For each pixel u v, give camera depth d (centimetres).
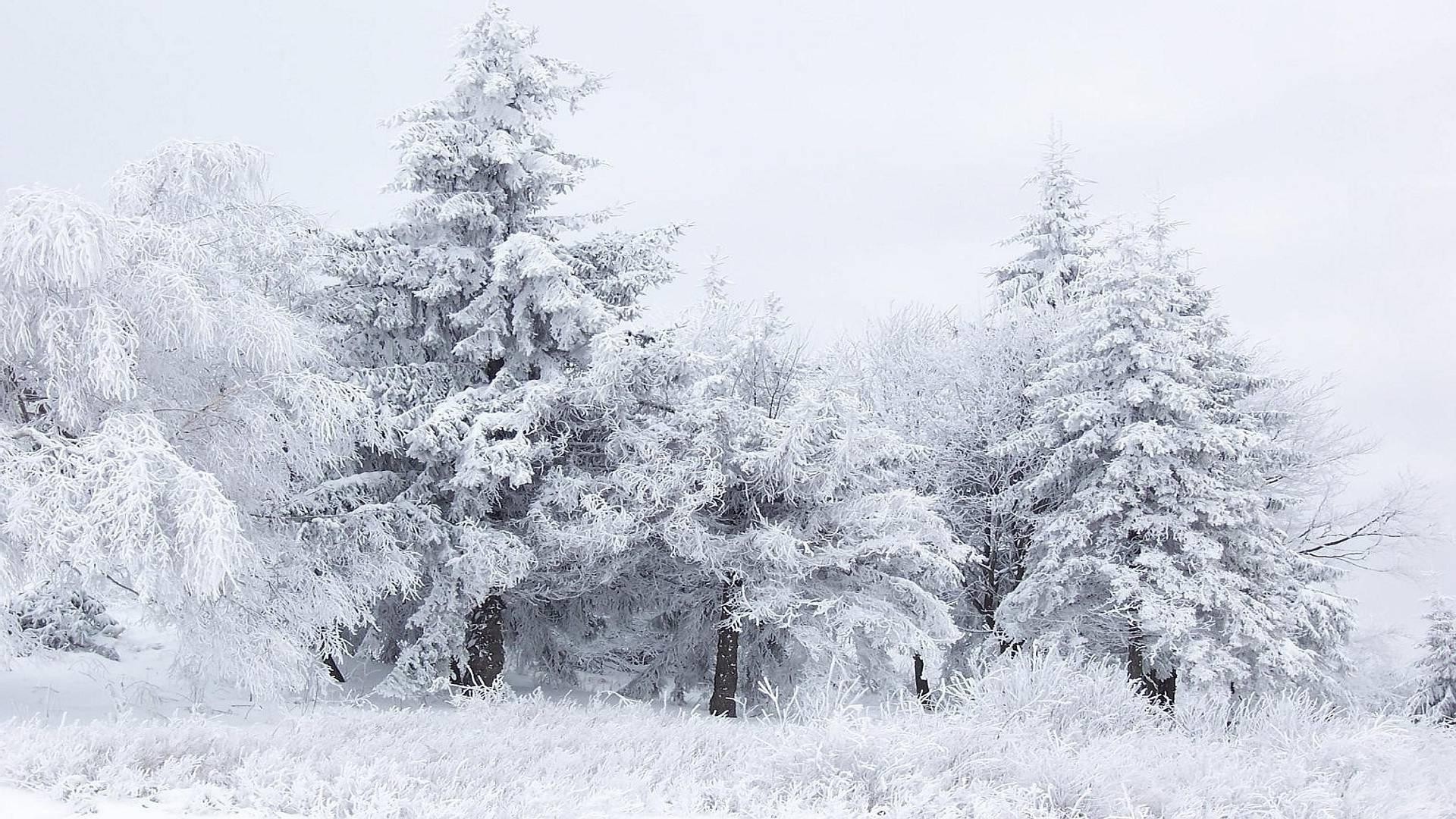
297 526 1428
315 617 1359
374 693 1527
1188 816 579
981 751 686
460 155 1728
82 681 1373
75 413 1025
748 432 1634
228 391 1213
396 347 1734
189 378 1191
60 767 584
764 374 1797
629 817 573
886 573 1719
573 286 1662
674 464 1574
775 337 1825
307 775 590
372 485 1569
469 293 1728
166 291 1074
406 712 1042
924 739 676
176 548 1006
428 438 1505
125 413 1044
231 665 1216
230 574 1038
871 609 1644
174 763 605
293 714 1223
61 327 1000
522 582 1745
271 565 1332
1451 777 704
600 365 1525
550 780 632
